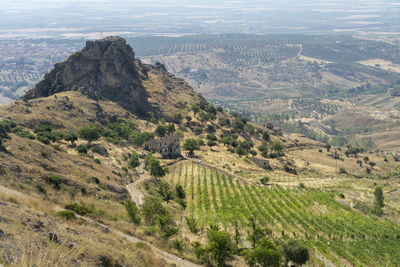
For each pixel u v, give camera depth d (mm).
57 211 38500
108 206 59500
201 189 124562
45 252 20750
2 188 43750
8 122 140875
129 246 32656
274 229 88750
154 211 63656
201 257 45938
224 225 82875
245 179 152000
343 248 82438
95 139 143625
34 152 71438
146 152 170625
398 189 166625
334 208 117562
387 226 106750
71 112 192250
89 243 26562
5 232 21672
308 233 90875
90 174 78312
